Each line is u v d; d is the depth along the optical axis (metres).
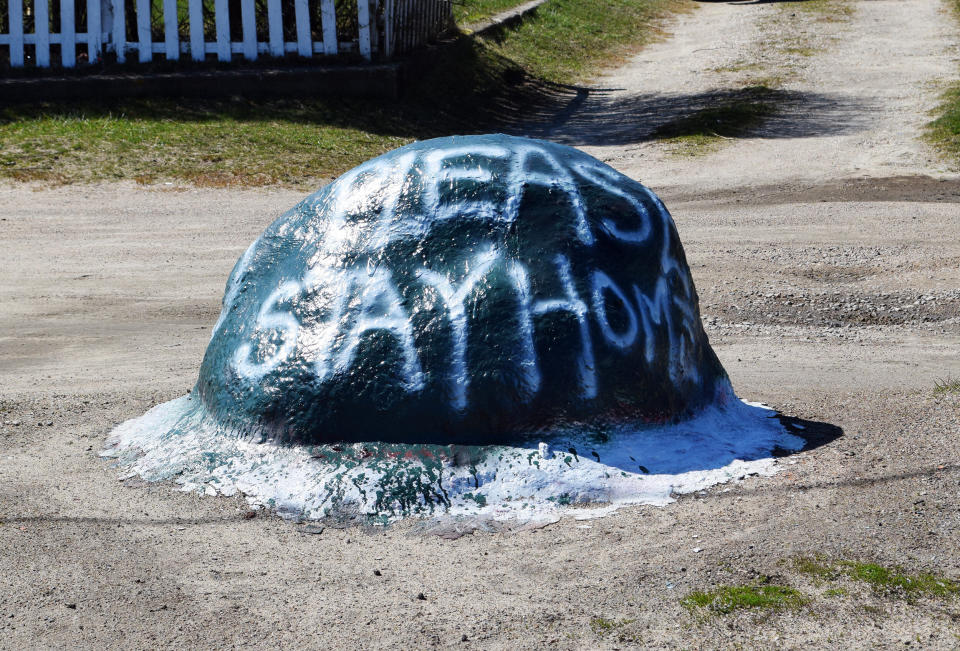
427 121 16.22
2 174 12.38
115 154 13.32
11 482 4.59
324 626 3.43
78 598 3.62
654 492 4.21
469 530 4.01
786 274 8.98
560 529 3.99
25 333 7.57
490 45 21.22
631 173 13.62
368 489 4.19
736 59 22.05
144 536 4.04
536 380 4.30
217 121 14.98
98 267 9.36
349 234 4.66
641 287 4.60
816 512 4.03
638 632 3.33
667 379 4.63
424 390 4.30
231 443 4.57
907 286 8.58
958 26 24.41
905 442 4.76
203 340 7.42
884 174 13.05
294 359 4.49
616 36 24.91
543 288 4.39
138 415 5.57
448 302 4.39
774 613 3.38
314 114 15.68
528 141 4.97
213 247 10.05
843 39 23.72
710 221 10.90
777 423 5.07
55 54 16.83
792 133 15.67
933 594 3.46
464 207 4.57
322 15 16.92
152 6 18.12
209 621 3.47
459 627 3.40
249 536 4.03
